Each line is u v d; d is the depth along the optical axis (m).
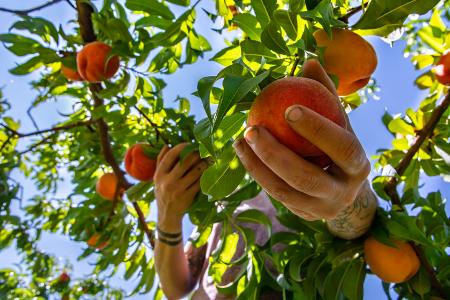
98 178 0.92
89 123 0.83
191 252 0.85
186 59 0.69
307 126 0.24
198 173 0.58
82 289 1.56
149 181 0.68
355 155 0.26
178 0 0.60
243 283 0.64
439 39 0.66
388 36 0.41
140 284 0.83
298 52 0.36
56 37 0.68
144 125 0.74
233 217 0.66
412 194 0.59
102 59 0.65
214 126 0.25
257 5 0.39
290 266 0.57
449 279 0.59
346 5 0.46
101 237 0.81
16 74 0.69
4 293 1.41
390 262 0.52
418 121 0.65
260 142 0.25
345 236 0.54
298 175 0.26
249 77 0.28
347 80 0.39
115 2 0.70
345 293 0.55
